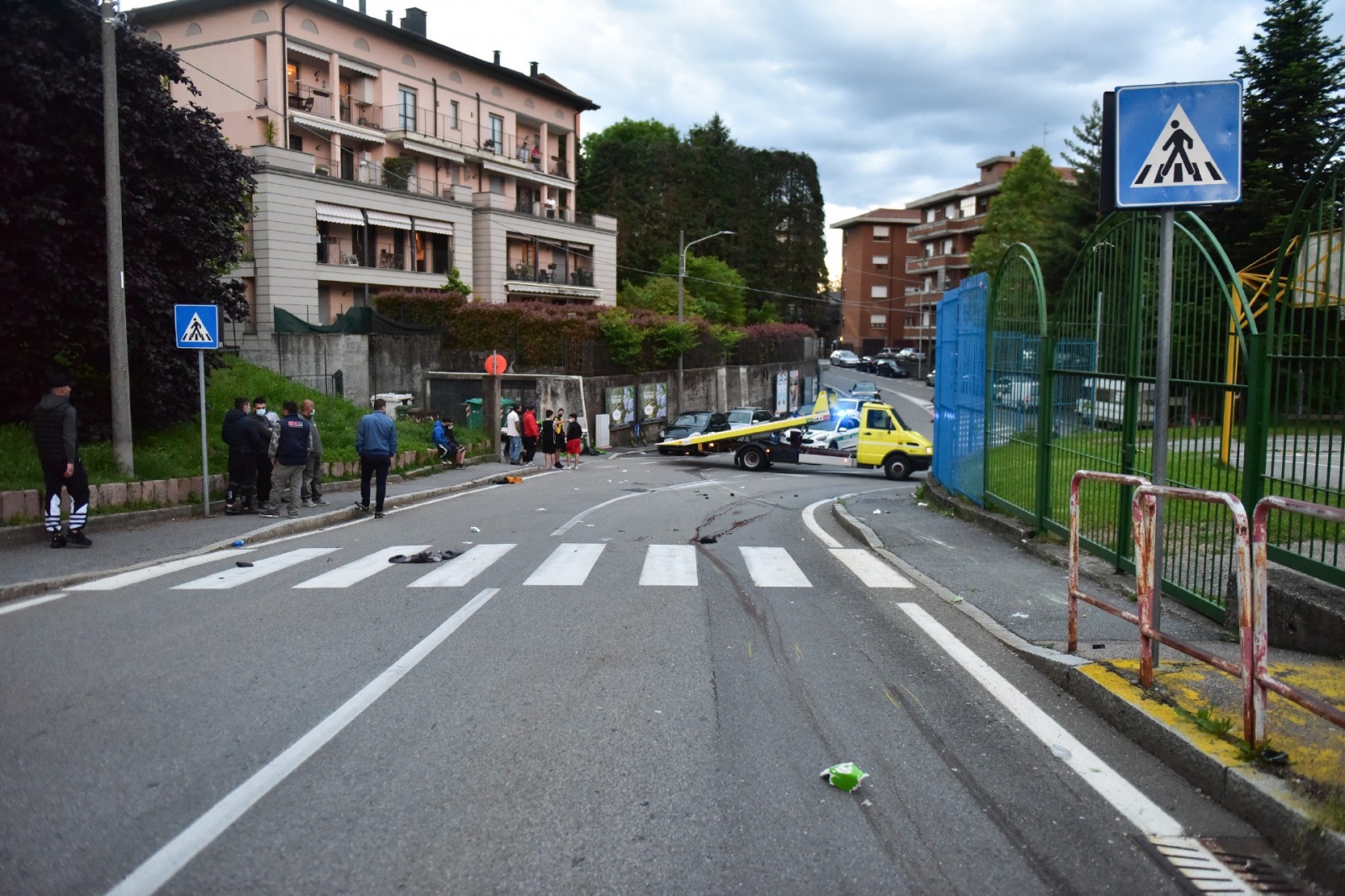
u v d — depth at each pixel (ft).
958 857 12.11
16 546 37.65
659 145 247.91
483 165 167.02
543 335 130.00
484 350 132.46
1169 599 25.88
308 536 43.42
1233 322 23.20
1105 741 16.38
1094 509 31.60
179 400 54.90
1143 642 17.49
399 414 95.25
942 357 58.90
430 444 85.61
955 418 52.39
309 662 21.04
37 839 12.41
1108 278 30.48
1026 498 38.96
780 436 98.32
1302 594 20.15
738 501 63.00
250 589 29.81
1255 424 22.16
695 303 202.80
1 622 25.13
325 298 135.74
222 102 134.72
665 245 234.17
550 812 13.33
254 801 13.64
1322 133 99.50
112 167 44.86
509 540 41.98
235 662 21.04
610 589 29.99
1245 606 14.29
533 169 177.68
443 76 159.43
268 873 11.53
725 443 101.35
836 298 333.42
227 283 57.67
